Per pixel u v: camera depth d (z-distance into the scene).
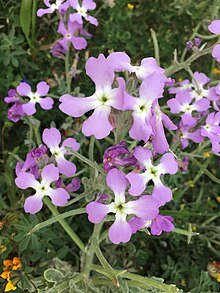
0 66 0.17
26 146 0.17
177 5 0.19
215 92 0.15
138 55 0.19
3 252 0.15
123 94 0.10
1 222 0.15
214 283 0.16
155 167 0.11
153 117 0.11
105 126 0.10
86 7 0.16
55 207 0.14
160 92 0.10
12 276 0.14
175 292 0.12
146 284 0.13
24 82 0.16
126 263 0.17
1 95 0.18
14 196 0.16
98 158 0.17
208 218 0.18
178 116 0.17
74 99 0.11
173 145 0.14
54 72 0.17
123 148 0.11
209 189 0.18
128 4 0.19
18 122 0.18
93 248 0.14
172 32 0.19
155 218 0.12
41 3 0.18
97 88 0.11
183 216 0.17
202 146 0.16
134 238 0.17
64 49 0.16
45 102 0.15
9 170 0.16
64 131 0.18
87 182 0.13
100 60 0.10
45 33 0.18
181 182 0.18
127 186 0.11
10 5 0.18
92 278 0.15
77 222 0.17
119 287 0.13
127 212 0.11
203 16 0.19
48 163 0.13
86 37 0.18
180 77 0.19
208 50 0.13
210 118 0.14
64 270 0.15
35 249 0.15
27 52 0.18
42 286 0.14
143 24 0.19
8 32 0.18
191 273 0.17
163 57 0.19
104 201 0.12
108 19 0.19
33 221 0.14
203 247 0.18
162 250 0.18
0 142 0.18
